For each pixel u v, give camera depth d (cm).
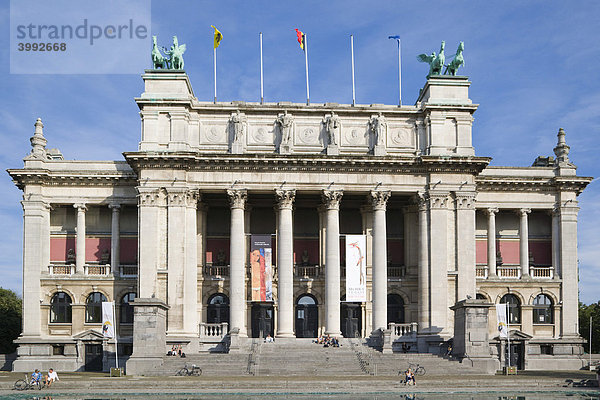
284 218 8794
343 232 9781
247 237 9444
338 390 5841
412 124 9175
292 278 8762
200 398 5294
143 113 8844
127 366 7081
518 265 9894
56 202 9369
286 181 8819
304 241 9706
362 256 8681
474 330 7394
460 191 8956
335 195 8831
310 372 7106
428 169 8931
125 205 9481
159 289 8600
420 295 8819
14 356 9238
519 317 9600
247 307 9281
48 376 6278
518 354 9394
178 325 8500
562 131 10031
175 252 8625
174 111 8850
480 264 9756
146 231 8656
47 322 9156
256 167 8800
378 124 9025
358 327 9356
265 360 7450
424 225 8912
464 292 8788
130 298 9256
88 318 9212
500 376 6981
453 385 6203
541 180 9675
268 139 9019
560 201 9750
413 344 8631
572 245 9675
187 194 8750
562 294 9600
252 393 5578
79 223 9344
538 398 5284
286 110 9012
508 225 10000
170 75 8919
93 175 9300
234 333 8012
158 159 8650
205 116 9012
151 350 7181
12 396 5525
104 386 6153
